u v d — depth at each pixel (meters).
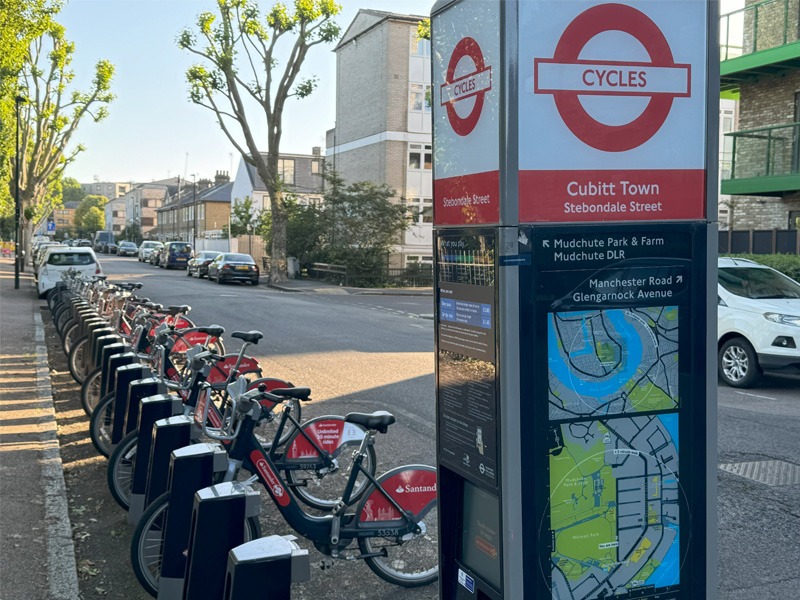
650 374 3.14
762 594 4.49
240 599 2.69
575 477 3.06
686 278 3.17
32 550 4.96
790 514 5.75
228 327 17.03
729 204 23.52
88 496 6.16
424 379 11.03
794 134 20.50
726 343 11.20
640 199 3.09
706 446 3.23
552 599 3.06
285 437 5.29
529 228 2.96
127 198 176.25
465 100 3.16
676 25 3.10
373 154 44.34
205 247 72.69
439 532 3.49
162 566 3.94
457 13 3.19
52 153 50.56
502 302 2.93
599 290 3.05
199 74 34.62
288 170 76.56
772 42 22.28
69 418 8.66
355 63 46.31
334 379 11.01
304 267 40.78
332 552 4.47
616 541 3.13
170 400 5.15
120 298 10.52
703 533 3.25
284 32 35.22
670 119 3.12
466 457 3.25
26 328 16.12
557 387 3.01
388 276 37.09
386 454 7.21
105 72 49.00
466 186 3.17
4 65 25.47
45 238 77.31
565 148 2.98
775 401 9.93
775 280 11.83
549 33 2.95
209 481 3.99
